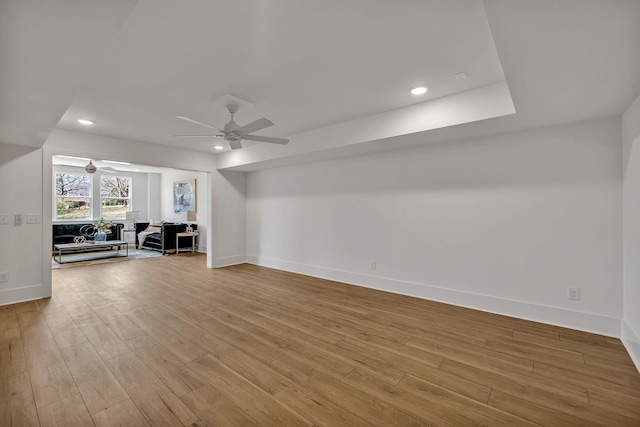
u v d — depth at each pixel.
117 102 3.08
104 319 3.15
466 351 2.48
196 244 8.26
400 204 4.12
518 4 1.29
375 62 2.31
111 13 1.28
